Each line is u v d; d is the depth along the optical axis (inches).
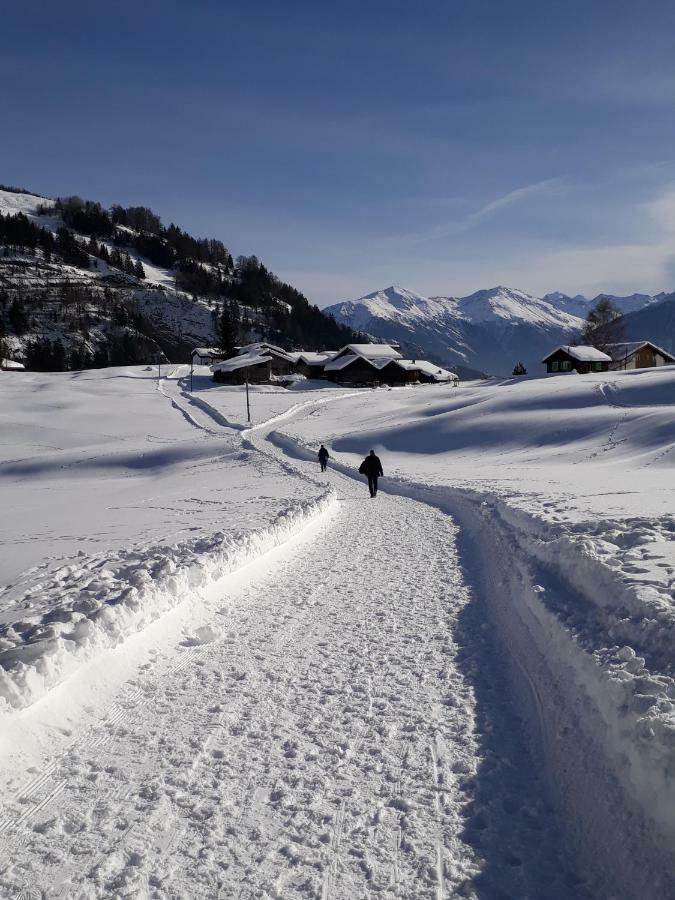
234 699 242.7
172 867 150.7
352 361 4033.0
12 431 2492.6
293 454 1753.2
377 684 256.1
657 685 182.7
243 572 444.1
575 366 3592.5
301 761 197.0
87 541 653.9
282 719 225.6
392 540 599.5
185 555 443.8
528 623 309.0
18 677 212.4
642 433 1524.4
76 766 194.2
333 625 336.8
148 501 1047.6
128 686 253.1
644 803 155.9
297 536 607.2
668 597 239.8
